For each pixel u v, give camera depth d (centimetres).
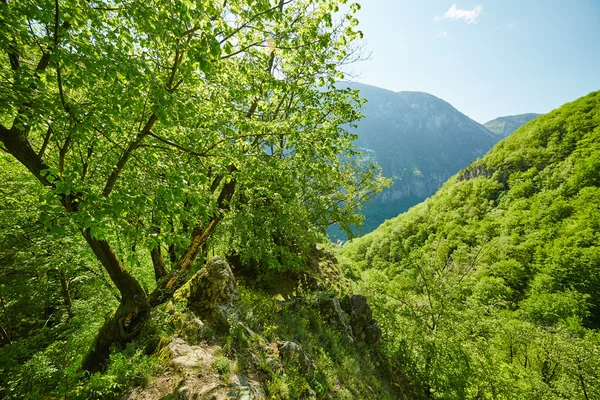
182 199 620
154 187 621
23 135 608
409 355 1911
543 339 2583
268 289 1363
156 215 746
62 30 489
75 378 592
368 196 2227
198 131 799
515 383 1995
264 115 1167
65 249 1128
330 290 1655
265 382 654
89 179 637
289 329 1032
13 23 467
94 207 488
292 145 1052
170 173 668
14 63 597
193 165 814
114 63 516
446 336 2069
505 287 5112
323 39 810
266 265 1477
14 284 1166
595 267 4772
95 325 996
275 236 1538
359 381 1099
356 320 1586
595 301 4494
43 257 1138
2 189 1043
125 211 543
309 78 1047
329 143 1054
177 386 525
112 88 578
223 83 871
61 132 570
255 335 805
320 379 873
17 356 941
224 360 618
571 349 2370
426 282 2623
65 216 471
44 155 699
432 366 1848
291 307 1255
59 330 1128
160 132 897
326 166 1098
